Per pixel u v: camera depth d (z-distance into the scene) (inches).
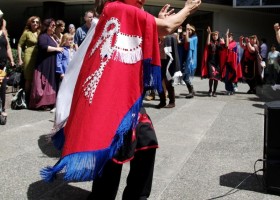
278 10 815.7
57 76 323.9
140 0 124.1
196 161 201.9
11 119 284.4
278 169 156.3
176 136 254.4
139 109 118.6
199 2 123.5
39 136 237.5
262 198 154.4
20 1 786.8
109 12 120.8
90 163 112.7
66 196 150.1
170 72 346.9
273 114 154.3
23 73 330.3
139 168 128.1
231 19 842.8
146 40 117.0
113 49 116.9
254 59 499.8
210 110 354.6
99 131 112.9
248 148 229.6
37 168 180.2
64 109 147.4
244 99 442.3
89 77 118.3
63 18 778.8
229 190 162.2
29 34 331.6
